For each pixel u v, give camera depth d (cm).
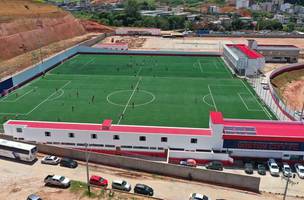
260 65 10775
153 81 10038
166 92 8994
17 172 4909
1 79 9344
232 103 8162
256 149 5597
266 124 5950
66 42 15800
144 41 17512
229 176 4781
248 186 4772
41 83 9750
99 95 8712
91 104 8031
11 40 12688
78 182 4612
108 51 13962
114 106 7906
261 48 12975
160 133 5741
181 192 4538
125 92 8975
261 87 9469
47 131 5953
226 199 4400
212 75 10750
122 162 5197
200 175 4897
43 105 7950
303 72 12369
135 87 9425
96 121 7044
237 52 11688
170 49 15262
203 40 17900
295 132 5644
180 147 5778
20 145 5275
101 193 4334
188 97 8594
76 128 5950
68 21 18312
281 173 5328
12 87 9050
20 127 6006
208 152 5612
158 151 5844
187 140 5709
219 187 4766
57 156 5538
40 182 4622
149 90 9156
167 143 5775
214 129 5572
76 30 18625
